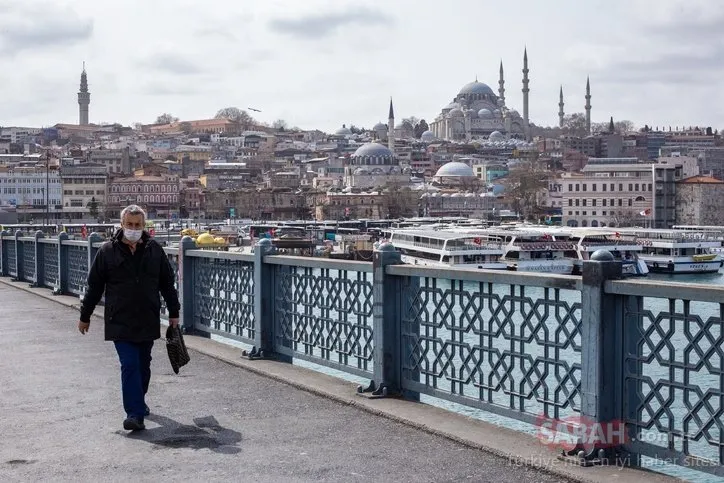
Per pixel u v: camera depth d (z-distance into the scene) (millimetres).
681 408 13344
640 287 8055
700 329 7656
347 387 12156
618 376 8453
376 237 146750
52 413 11117
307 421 10516
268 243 14703
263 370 13500
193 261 18016
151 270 10484
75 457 9172
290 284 14031
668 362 7977
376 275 11594
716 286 7492
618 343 8445
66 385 12828
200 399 11773
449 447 9344
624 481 7957
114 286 10398
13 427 10445
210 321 17328
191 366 14258
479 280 9953
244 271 15633
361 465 8758
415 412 10656
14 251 35469
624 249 113188
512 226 171375
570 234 119688
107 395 12141
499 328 9859
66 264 27625
